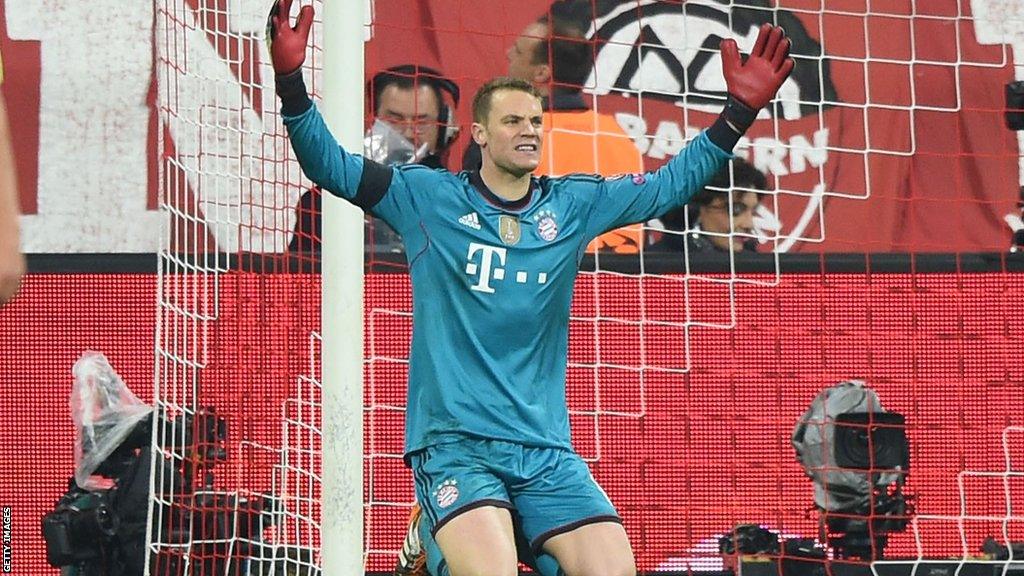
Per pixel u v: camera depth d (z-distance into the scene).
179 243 24.69
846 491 23.47
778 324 24.64
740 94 17.33
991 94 26.28
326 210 18.34
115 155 25.92
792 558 22.78
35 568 23.61
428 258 16.83
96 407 22.77
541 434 16.62
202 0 25.09
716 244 25.30
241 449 22.91
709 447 24.23
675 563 24.03
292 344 23.84
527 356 16.77
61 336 24.06
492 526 15.85
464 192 16.92
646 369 23.81
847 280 24.84
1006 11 26.36
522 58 25.38
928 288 24.89
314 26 25.11
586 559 16.00
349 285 18.25
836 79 25.98
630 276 24.48
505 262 16.72
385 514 23.66
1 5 26.00
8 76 25.95
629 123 25.50
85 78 26.02
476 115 17.14
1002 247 25.98
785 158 25.77
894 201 25.86
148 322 24.17
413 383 16.97
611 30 25.72
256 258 24.47
